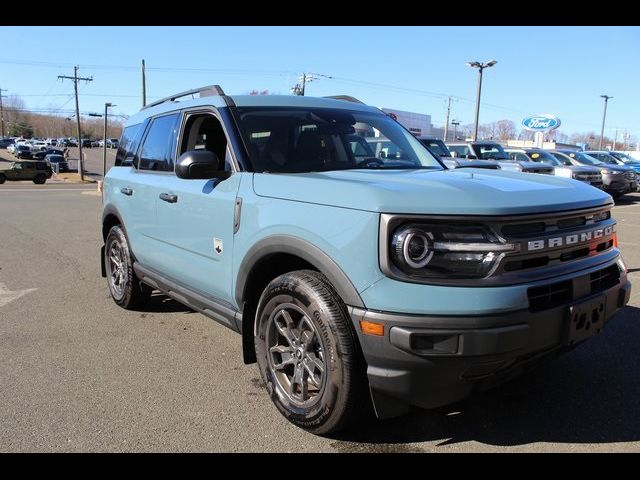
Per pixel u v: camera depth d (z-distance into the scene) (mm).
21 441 3002
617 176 17672
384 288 2512
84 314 5355
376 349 2547
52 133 142000
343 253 2652
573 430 3082
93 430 3123
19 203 19828
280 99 4098
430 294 2445
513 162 15898
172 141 4430
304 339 2992
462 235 2496
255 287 3377
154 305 5637
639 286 6180
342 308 2729
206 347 4465
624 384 3650
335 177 3068
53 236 10711
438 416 3244
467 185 2781
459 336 2434
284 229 2971
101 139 136125
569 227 2842
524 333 2500
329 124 4016
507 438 3012
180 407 3410
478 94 30828
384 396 2662
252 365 4098
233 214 3396
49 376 3865
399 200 2543
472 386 2643
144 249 4738
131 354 4305
